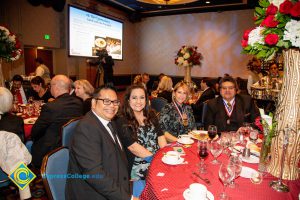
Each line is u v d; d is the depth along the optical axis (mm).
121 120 2045
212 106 2893
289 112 1314
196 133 2188
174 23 9664
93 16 7715
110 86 1667
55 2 6297
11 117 2137
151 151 2129
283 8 1232
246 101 2867
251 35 1442
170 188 1233
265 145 1449
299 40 1202
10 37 3111
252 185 1283
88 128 1483
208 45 9125
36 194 2428
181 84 2717
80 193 1439
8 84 5379
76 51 7215
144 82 6316
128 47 10094
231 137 1925
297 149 1319
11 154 1840
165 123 2635
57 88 2535
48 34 6676
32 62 6680
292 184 1304
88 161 1402
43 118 2348
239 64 8656
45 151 2396
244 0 7547
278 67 5324
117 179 1554
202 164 1535
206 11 8828
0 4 5461
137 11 9383
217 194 1185
